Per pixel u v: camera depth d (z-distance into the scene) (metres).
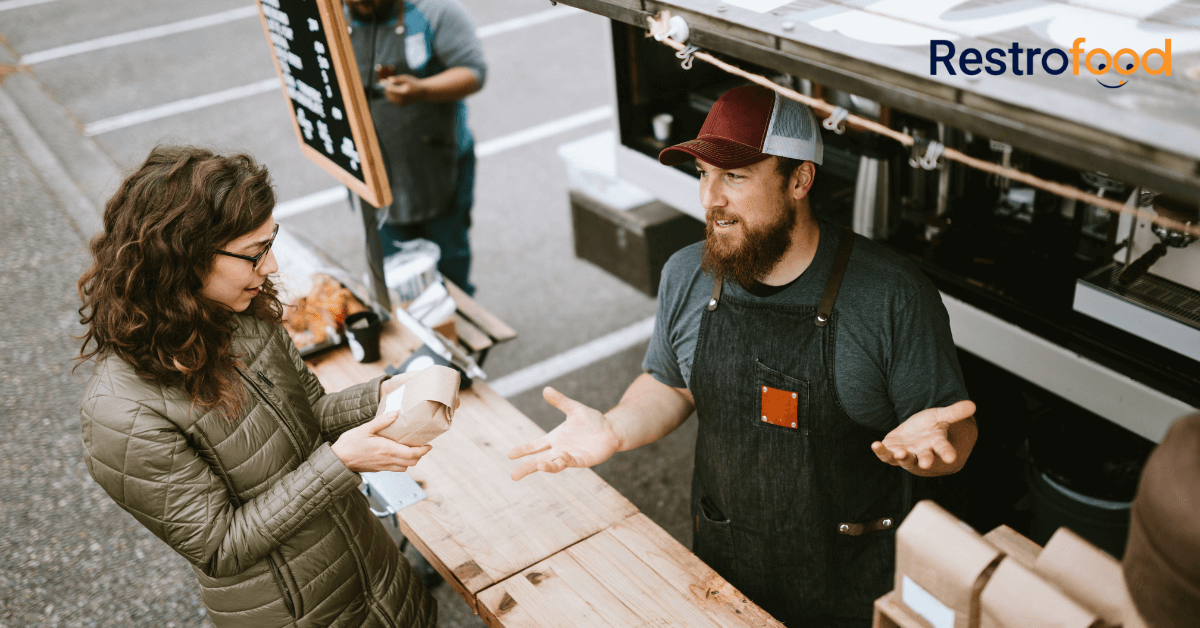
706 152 1.50
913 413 1.65
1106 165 0.87
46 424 3.84
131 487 1.46
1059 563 1.05
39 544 3.21
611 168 4.27
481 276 4.69
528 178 5.72
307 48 2.46
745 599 1.81
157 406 1.46
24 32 9.27
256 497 1.57
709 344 1.76
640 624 1.77
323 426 1.87
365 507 1.83
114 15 9.69
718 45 1.26
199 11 9.68
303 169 6.03
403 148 3.50
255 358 1.63
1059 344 2.48
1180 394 2.21
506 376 3.93
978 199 2.87
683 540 3.02
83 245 5.38
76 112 7.28
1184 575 0.78
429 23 3.37
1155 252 2.28
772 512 1.80
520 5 8.98
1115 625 0.98
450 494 2.21
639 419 1.90
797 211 1.60
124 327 1.41
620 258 4.44
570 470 2.28
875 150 2.92
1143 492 0.84
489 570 1.95
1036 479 2.51
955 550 1.07
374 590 1.81
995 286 2.68
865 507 1.76
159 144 1.51
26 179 6.26
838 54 1.08
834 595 1.85
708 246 1.64
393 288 2.99
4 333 4.53
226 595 1.63
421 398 1.61
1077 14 1.11
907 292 1.59
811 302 1.64
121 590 2.99
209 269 1.46
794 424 1.70
